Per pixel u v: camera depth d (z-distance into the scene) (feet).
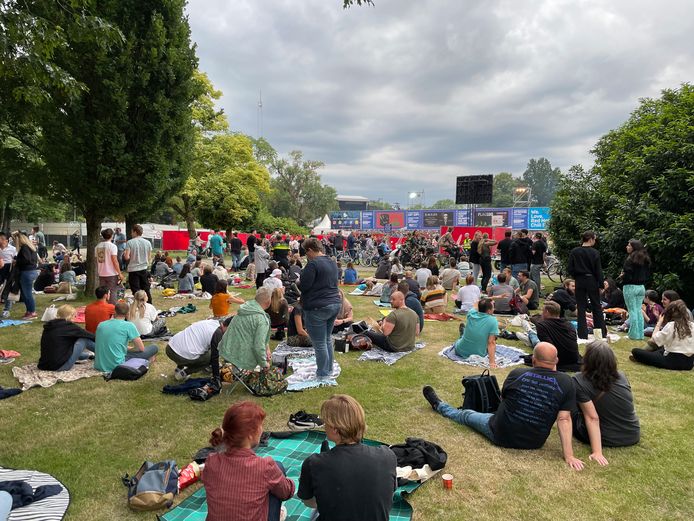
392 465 8.27
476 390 16.16
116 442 14.29
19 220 139.03
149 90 36.52
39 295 41.83
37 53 22.48
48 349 20.33
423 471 12.19
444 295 36.81
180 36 37.76
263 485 8.43
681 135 35.91
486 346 22.91
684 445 14.32
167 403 17.42
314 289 19.43
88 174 35.53
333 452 8.20
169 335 27.48
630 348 25.93
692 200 33.99
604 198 44.78
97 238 40.24
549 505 11.22
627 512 10.98
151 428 15.28
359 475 7.85
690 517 10.81
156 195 38.86
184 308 35.99
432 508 11.06
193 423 15.67
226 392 18.45
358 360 23.31
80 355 21.90
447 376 20.90
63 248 77.20
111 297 32.17
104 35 24.82
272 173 272.72
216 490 8.38
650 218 35.53
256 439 8.73
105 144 34.91
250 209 114.42
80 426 15.35
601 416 14.06
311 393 18.58
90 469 12.73
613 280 36.76
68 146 34.24
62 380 19.48
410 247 72.43
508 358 23.47
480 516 10.78
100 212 38.75
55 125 33.96
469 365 22.57
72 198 37.86
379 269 52.65
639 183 38.65
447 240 72.38
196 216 105.70
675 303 22.36
